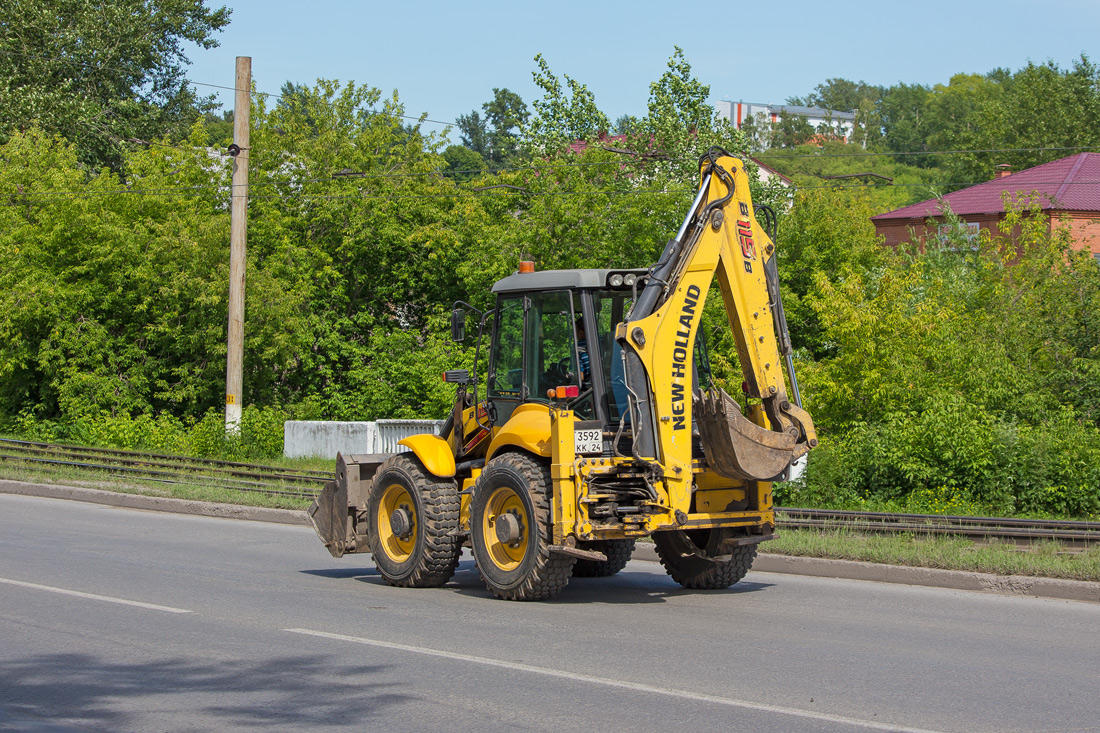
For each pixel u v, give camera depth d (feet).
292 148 109.09
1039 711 19.72
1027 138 228.84
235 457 82.69
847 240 96.63
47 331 101.96
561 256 89.81
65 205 102.94
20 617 28.73
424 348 98.17
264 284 94.43
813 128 399.85
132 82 163.53
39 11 147.33
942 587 35.14
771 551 39.65
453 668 23.11
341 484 37.04
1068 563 34.06
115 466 73.82
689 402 31.22
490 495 32.45
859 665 23.39
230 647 25.22
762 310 32.37
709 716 19.38
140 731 18.66
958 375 68.13
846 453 61.77
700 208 32.01
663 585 35.96
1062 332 72.74
